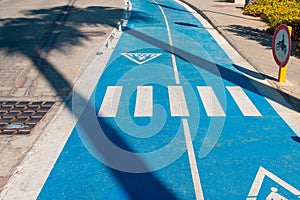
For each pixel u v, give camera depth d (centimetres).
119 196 472
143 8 2380
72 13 2100
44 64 1085
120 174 521
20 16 1992
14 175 521
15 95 847
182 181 502
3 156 576
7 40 1411
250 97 808
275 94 826
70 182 505
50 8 2317
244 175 513
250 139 618
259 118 700
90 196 474
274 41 902
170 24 1767
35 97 832
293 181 498
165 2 2791
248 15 1980
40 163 554
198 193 475
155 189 486
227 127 662
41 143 614
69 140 624
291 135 632
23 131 662
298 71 984
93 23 1761
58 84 913
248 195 469
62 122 695
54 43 1349
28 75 986
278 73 961
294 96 810
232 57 1154
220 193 474
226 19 1844
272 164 541
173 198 466
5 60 1132
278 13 1692
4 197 472
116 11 2198
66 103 789
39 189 490
